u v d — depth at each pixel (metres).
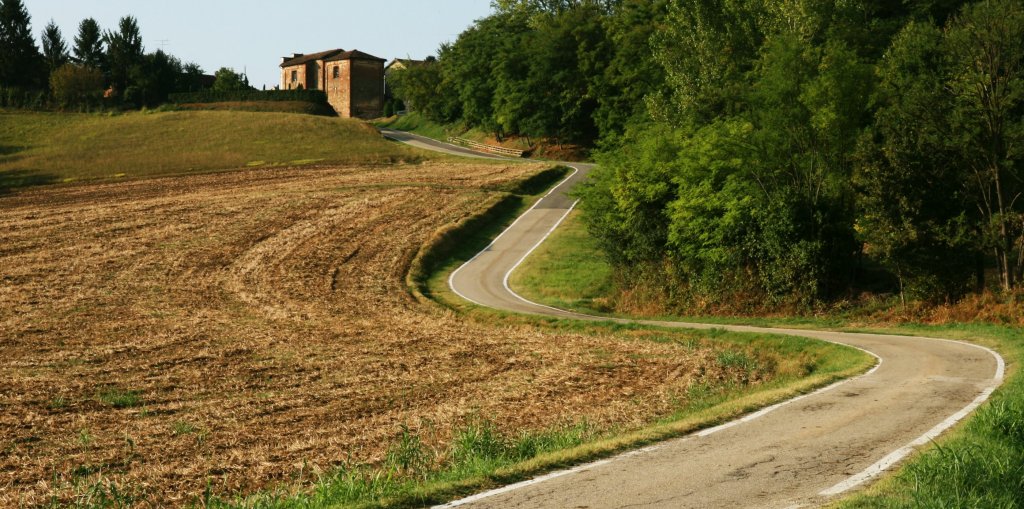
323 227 54.78
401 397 19.59
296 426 16.83
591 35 93.81
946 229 31.11
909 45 37.94
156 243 49.12
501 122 99.81
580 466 9.28
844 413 12.59
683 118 48.34
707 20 50.88
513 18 111.38
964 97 31.22
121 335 29.09
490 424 15.62
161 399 19.84
